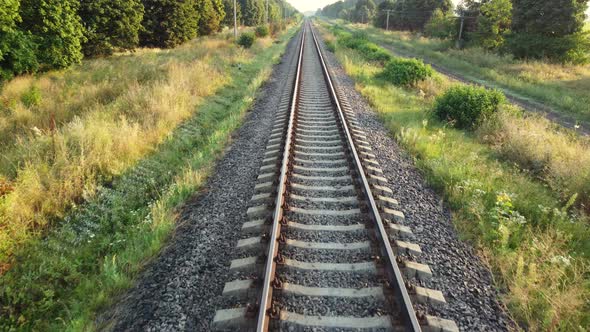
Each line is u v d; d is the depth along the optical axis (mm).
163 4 26797
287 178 5938
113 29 21094
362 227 4625
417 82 16250
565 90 16641
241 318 3129
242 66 19234
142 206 5879
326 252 4184
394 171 6816
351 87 14953
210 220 5012
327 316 3262
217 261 4105
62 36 14391
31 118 9547
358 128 9109
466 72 23250
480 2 33969
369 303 3447
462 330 3246
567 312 3404
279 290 3492
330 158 7133
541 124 10000
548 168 7211
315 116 10250
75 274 4137
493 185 6285
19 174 5656
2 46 12086
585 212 5625
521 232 4961
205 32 38344
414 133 8695
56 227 5184
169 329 3199
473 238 4801
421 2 50406
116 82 13258
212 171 6914
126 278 3945
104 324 3410
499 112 10219
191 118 10227
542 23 24125
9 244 4438
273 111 10891
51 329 3500
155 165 7160
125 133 7707
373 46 27328
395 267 3619
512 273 3992
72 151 6676
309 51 28266
